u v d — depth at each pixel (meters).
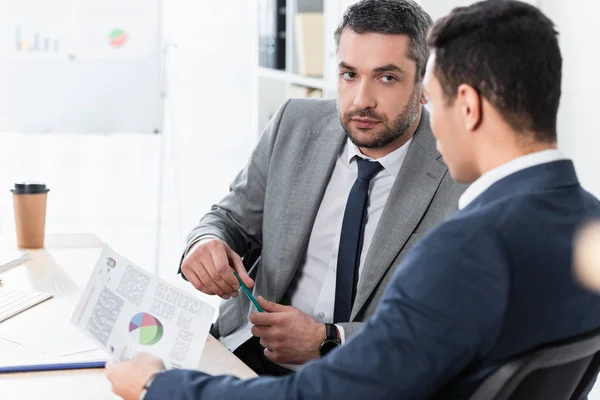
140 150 4.89
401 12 1.58
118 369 1.06
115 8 3.33
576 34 2.47
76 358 1.27
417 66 1.59
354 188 1.68
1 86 3.31
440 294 0.87
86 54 3.34
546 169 0.96
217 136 4.56
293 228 1.73
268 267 1.75
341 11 3.44
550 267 0.92
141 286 1.24
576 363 1.01
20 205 1.97
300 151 1.78
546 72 0.95
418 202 1.61
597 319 0.99
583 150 2.47
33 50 3.31
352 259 1.66
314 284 1.72
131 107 3.39
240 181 1.91
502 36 0.95
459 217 0.93
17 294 1.59
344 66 1.60
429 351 0.87
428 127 1.68
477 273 0.88
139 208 4.45
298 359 1.52
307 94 3.82
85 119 3.37
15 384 1.18
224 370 1.29
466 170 1.01
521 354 0.92
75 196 4.50
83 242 2.10
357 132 1.62
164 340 1.19
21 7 3.28
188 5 4.33
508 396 0.91
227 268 1.62
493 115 0.96
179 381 0.99
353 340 0.91
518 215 0.92
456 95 0.98
